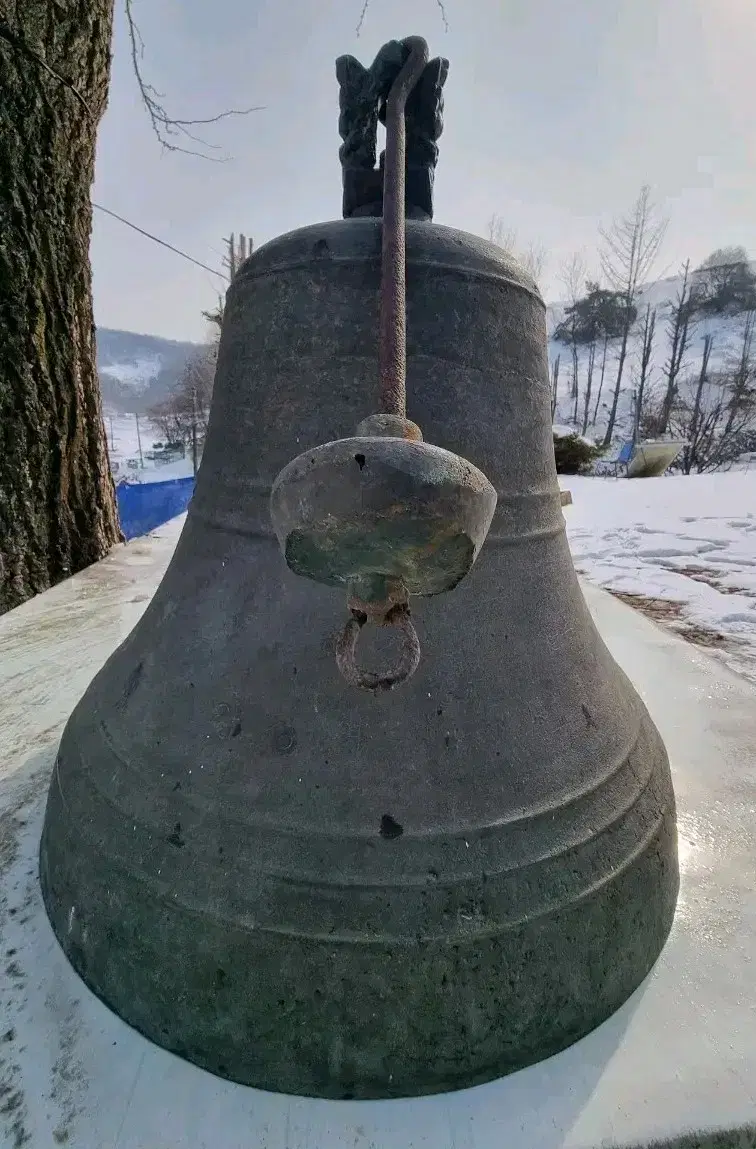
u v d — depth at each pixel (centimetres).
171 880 100
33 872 130
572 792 109
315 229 115
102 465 369
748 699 205
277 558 112
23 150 305
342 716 104
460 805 101
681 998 108
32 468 330
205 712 110
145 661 124
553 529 126
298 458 68
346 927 94
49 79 303
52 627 249
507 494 116
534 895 99
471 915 96
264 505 114
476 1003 95
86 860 109
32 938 116
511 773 106
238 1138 89
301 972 93
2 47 288
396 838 98
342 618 108
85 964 108
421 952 93
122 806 109
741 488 982
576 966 101
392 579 71
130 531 709
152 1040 101
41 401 328
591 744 117
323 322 111
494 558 114
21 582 330
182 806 104
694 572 552
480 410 113
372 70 121
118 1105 93
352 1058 93
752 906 126
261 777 103
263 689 108
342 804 100
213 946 96
